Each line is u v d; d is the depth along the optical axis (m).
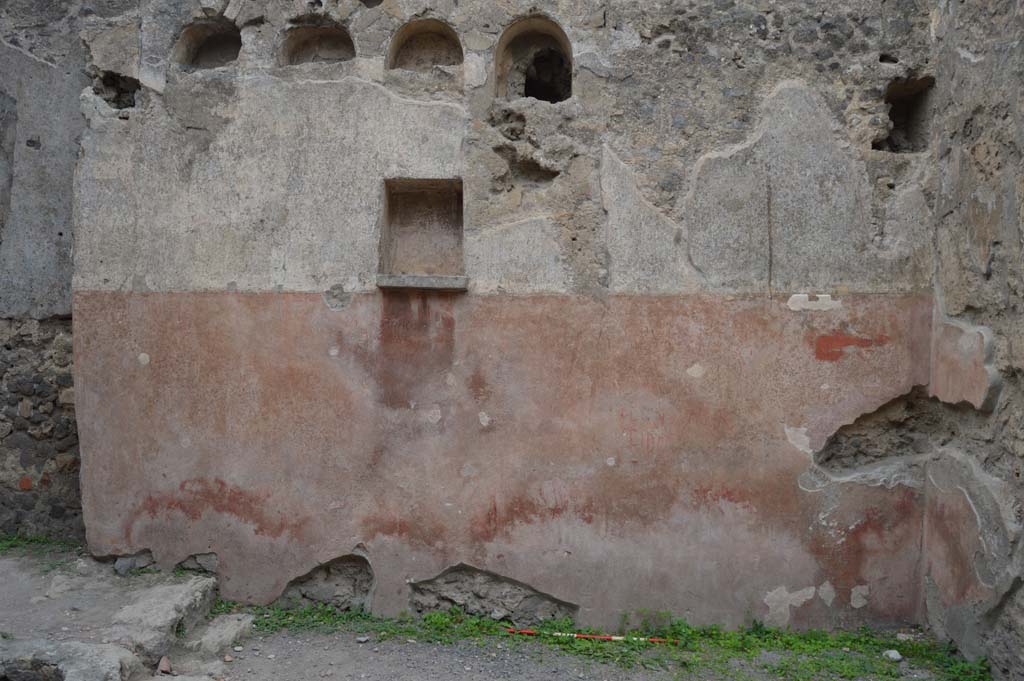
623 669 3.45
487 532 3.92
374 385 3.98
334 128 4.02
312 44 4.25
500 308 3.92
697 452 3.84
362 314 3.99
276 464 4.03
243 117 4.08
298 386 4.02
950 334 3.57
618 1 3.92
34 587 3.94
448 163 3.96
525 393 3.90
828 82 3.88
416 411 3.96
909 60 3.86
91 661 3.13
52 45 5.06
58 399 5.02
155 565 4.11
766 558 3.83
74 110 5.06
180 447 4.09
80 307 4.15
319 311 4.01
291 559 4.03
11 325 5.02
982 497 3.29
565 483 3.88
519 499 3.91
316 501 4.01
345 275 4.00
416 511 3.96
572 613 3.90
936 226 3.77
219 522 4.07
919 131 3.98
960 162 3.54
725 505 3.84
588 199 3.90
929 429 3.86
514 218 3.93
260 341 4.04
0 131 5.04
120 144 4.15
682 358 3.84
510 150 3.94
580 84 3.92
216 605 4.03
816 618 3.82
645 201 3.87
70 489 4.99
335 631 3.82
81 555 4.36
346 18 4.05
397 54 4.16
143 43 4.16
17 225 5.03
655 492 3.85
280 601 4.05
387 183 4.03
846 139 3.86
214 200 4.08
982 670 3.25
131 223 4.12
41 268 5.04
